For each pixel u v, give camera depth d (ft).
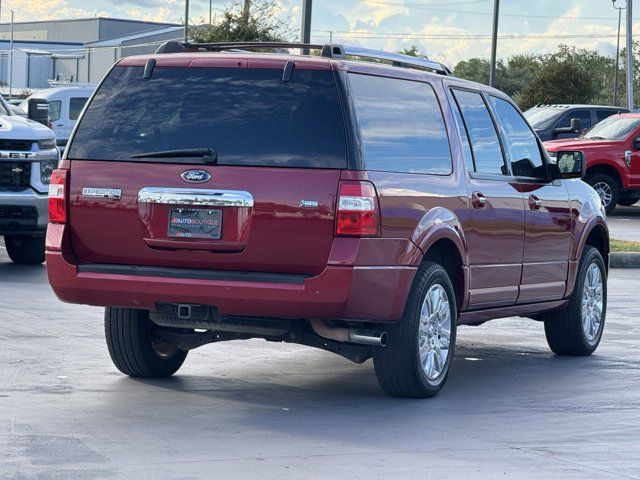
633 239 73.20
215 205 24.41
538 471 20.54
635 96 394.32
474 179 28.32
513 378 30.30
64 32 475.72
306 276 24.06
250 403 25.75
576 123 71.77
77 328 35.37
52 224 25.71
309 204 23.95
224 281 24.23
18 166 48.91
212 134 24.67
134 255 25.16
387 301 24.80
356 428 23.56
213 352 32.42
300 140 24.22
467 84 29.30
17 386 26.73
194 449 21.40
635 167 90.68
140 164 25.03
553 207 31.99
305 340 25.99
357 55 25.88
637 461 21.45
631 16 155.84
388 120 25.39
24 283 45.70
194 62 25.20
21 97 249.55
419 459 21.17
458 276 27.76
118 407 24.82
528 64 314.76
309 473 19.95
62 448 21.15
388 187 24.72
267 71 24.67
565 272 32.94
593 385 29.43
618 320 42.27
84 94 103.09
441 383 27.12
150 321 27.71
